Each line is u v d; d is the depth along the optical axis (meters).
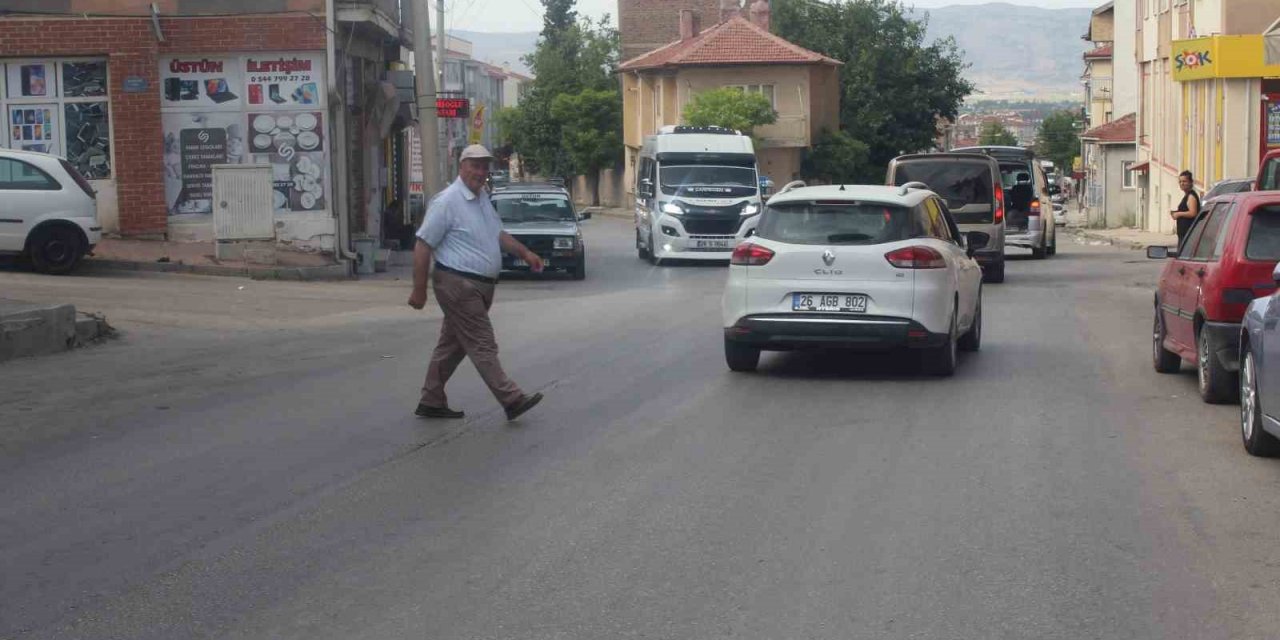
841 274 11.68
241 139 23.97
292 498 7.55
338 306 18.94
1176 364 12.39
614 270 29.55
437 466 8.37
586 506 7.32
